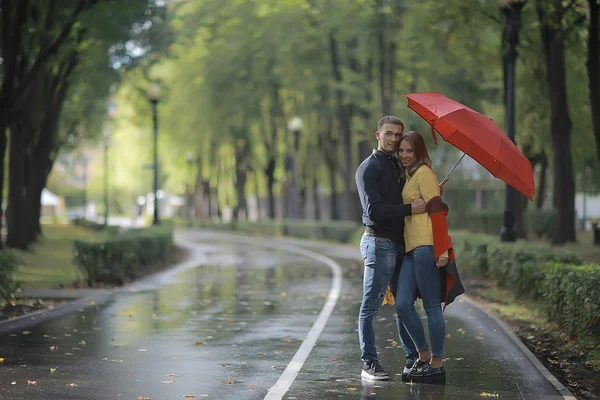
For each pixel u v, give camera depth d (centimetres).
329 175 5975
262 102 5766
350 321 1457
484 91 4034
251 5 4769
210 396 838
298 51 4588
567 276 1209
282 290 2064
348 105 4606
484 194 5878
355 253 3884
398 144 911
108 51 3566
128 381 912
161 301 1798
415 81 4022
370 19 3838
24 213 3425
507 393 849
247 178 7700
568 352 1142
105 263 2164
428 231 892
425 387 880
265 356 1085
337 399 823
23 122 3334
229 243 5128
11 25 2406
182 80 6059
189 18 4841
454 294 895
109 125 6594
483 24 2681
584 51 2664
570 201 2923
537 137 3322
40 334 1283
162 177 10506
